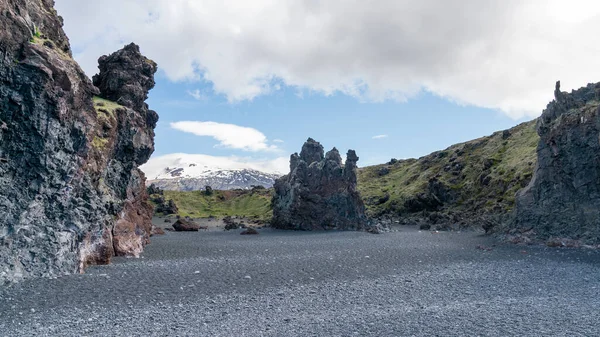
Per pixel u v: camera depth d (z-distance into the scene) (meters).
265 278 29.16
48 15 34.38
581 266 34.97
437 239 62.94
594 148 52.41
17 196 27.11
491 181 102.88
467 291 25.06
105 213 36.09
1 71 26.94
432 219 102.06
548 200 57.66
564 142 55.91
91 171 34.75
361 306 21.39
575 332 16.83
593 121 52.97
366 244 54.88
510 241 56.78
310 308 20.95
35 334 16.17
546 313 19.78
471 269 33.09
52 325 17.41
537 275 30.45
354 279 28.91
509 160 108.69
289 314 19.78
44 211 28.89
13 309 19.70
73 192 31.58
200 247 51.75
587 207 52.44
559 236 53.72
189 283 27.08
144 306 20.95
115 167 41.25
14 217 26.69
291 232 83.94
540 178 59.69
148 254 43.97
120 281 27.14
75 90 31.17
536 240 55.12
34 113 28.09
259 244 56.03
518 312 19.97
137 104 47.56
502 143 128.38
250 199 183.25
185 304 21.53
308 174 95.38
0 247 25.59
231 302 22.12
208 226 108.94
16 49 27.98
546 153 59.22
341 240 61.66
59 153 29.91
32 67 28.09
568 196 55.16
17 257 26.42
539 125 61.72
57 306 20.53
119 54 48.56
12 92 27.27
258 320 18.64
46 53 29.36
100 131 37.22
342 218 90.31
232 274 30.62
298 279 28.86
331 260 38.50
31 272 26.70
